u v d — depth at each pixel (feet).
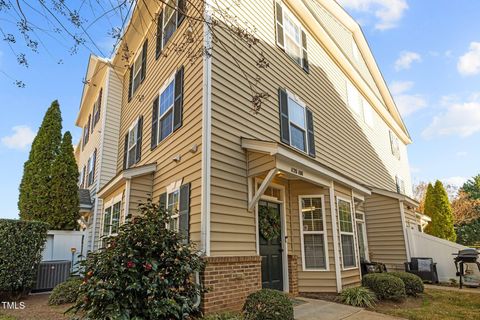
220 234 16.90
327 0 40.55
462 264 29.32
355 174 35.96
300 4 29.84
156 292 11.43
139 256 11.89
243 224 18.45
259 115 22.00
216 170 17.63
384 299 20.99
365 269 28.73
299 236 23.29
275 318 13.97
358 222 35.42
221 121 18.78
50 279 23.21
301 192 24.12
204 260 14.38
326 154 30.32
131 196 22.77
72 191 30.66
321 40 34.24
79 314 14.60
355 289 20.16
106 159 36.50
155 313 11.00
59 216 29.14
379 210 36.91
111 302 10.73
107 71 39.04
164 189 22.02
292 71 27.55
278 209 23.06
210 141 17.74
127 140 34.06
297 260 22.70
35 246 21.07
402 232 34.96
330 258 22.48
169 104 23.65
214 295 15.52
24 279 20.33
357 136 38.99
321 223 23.32
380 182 43.73
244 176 19.34
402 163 57.77
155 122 26.02
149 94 28.99
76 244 27.17
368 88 43.47
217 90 19.08
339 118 35.04
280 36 26.99
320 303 19.10
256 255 18.48
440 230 56.03
